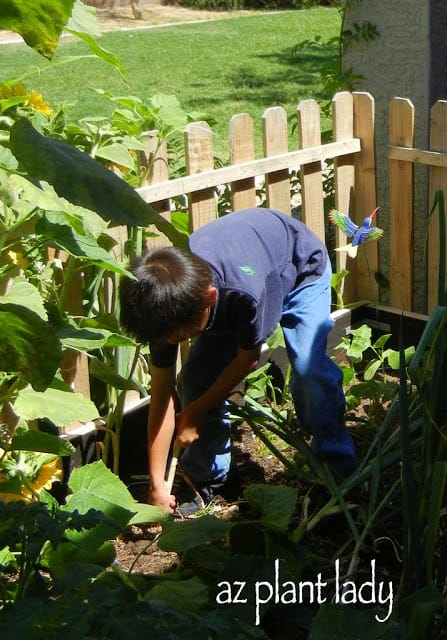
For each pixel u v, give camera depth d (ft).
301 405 10.23
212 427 10.37
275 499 8.48
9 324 6.72
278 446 11.80
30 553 5.71
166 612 5.18
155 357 9.16
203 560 8.04
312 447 10.27
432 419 7.55
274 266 9.42
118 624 4.97
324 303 10.21
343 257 14.33
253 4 60.75
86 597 5.52
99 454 11.03
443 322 7.44
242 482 11.08
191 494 10.78
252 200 12.76
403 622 6.90
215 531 7.54
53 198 6.95
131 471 11.30
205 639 5.00
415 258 14.71
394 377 13.55
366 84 15.03
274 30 50.62
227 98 34.81
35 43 5.46
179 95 35.65
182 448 10.47
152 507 8.26
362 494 10.27
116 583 6.99
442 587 7.86
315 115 13.42
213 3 60.23
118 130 11.30
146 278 7.92
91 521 5.86
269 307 9.41
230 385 9.37
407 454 7.22
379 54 14.78
